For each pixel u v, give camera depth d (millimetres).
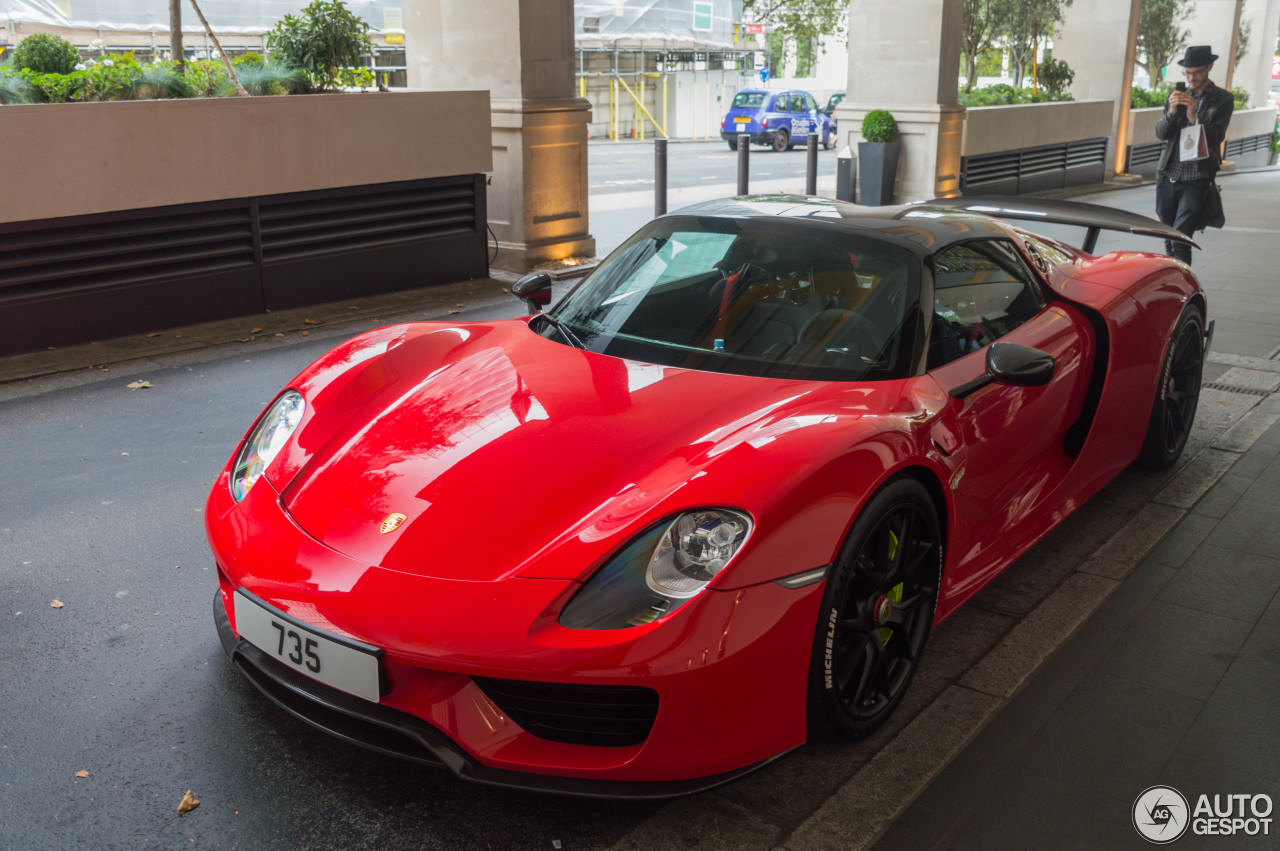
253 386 5125
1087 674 2715
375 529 2123
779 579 2014
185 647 2750
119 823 2074
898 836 2088
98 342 5773
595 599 1929
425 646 1918
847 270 2885
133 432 4434
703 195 13547
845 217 3174
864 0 12820
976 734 2443
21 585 3064
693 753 1986
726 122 25953
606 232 9938
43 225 5430
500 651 1887
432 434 2393
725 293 2904
